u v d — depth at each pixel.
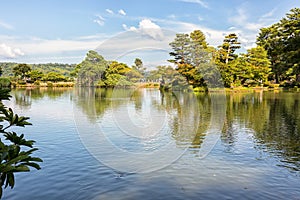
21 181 4.93
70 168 5.53
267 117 12.80
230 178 5.01
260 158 6.26
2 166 1.72
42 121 11.73
